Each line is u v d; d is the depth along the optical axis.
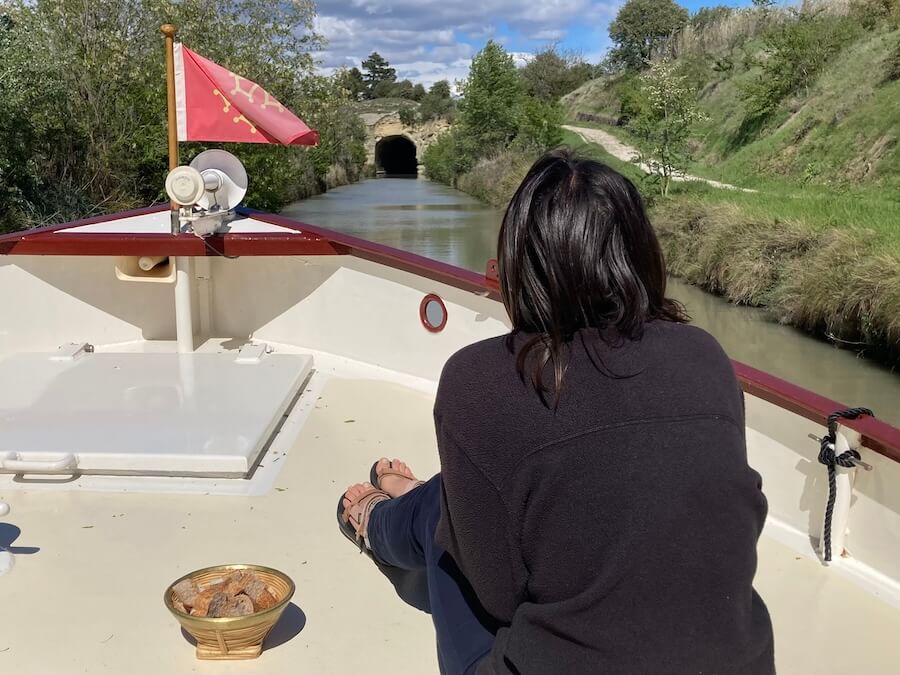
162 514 2.19
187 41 17.81
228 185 3.59
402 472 1.99
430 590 1.33
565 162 1.07
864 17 22.12
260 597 1.60
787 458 2.09
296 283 3.61
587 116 38.78
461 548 1.07
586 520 0.95
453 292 3.21
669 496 0.94
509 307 1.08
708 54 30.88
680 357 1.01
